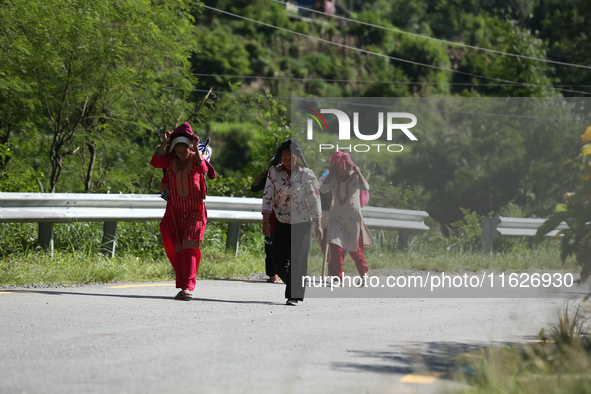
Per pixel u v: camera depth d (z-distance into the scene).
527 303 14.44
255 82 104.81
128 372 7.71
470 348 9.34
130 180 33.31
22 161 30.86
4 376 7.49
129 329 10.50
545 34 99.56
